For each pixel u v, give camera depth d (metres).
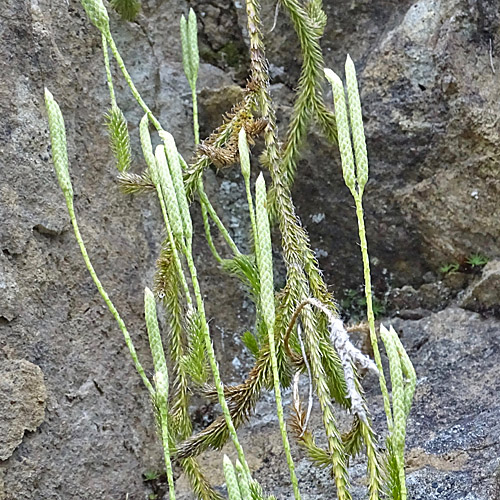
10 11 0.48
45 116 0.49
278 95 0.69
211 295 0.66
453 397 0.52
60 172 0.31
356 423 0.39
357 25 0.68
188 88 0.68
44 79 0.50
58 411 0.47
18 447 0.44
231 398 0.41
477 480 0.43
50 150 0.49
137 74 0.61
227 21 0.70
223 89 0.66
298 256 0.42
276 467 0.52
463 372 0.55
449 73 0.60
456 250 0.63
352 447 0.39
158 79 0.64
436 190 0.62
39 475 0.45
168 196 0.30
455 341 0.59
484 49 0.61
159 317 0.57
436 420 0.51
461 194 0.61
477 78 0.60
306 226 0.68
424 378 0.56
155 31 0.67
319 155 0.65
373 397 0.56
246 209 0.69
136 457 0.53
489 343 0.57
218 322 0.65
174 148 0.31
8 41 0.48
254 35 0.47
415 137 0.62
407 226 0.64
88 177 0.53
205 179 0.68
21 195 0.47
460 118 0.60
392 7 0.67
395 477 0.32
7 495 0.43
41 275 0.47
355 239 0.67
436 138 0.62
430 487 0.43
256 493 0.32
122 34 0.60
